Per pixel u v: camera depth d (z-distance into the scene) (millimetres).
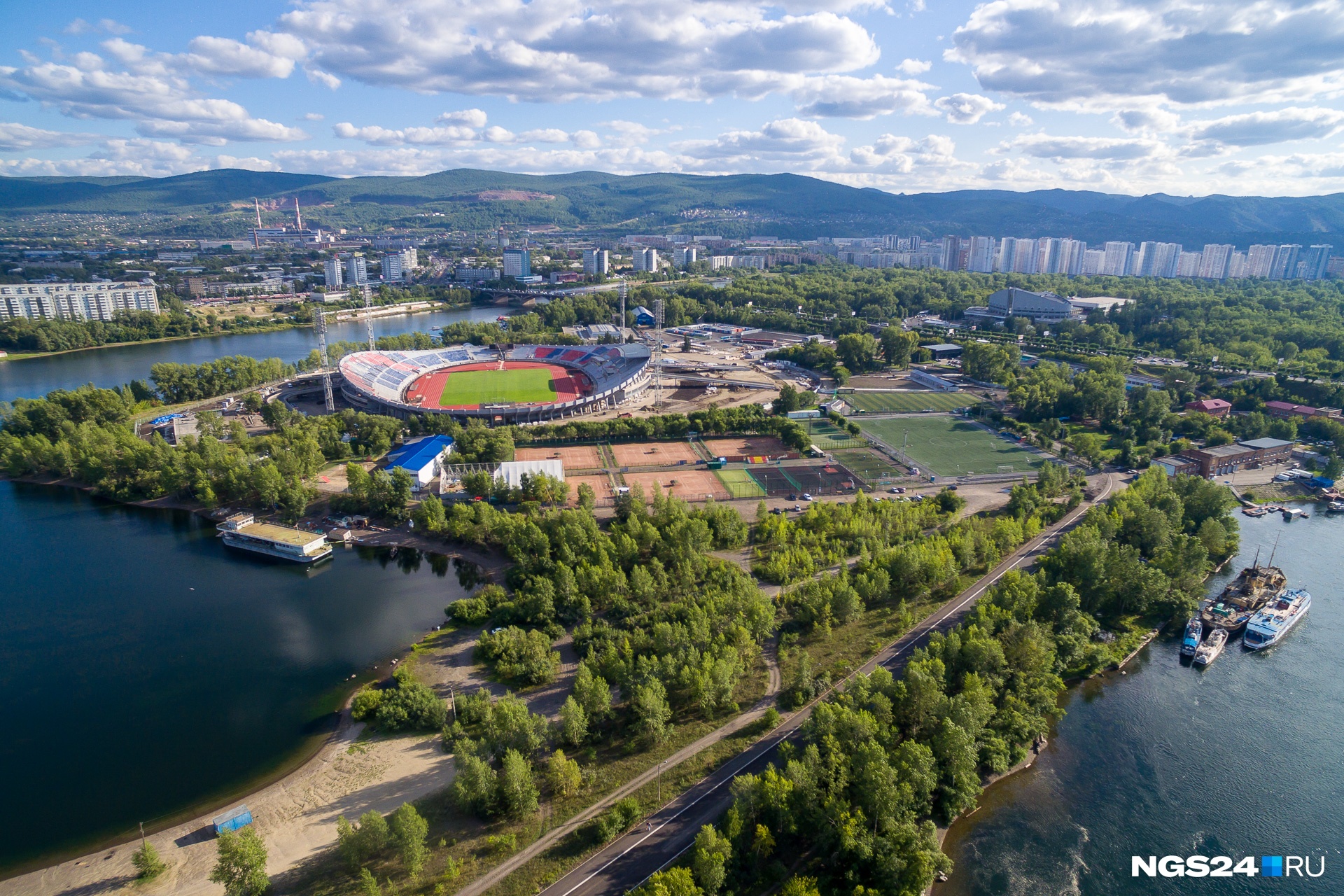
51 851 132250
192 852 131500
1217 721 175125
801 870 127562
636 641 182625
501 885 121312
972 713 151625
